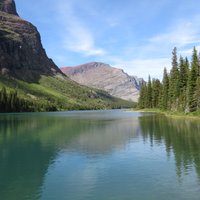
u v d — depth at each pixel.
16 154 39.25
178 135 53.38
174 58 140.50
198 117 91.69
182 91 123.00
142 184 24.91
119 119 108.19
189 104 106.56
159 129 64.50
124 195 22.44
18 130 69.44
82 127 75.81
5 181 26.84
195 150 38.88
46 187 24.88
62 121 102.06
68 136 57.03
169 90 138.62
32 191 23.97
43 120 109.44
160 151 39.00
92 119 113.38
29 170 30.62
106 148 42.38
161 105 162.88
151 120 94.12
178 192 22.77
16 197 22.73
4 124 88.50
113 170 29.72
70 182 26.11
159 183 25.06
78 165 32.25
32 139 53.41
